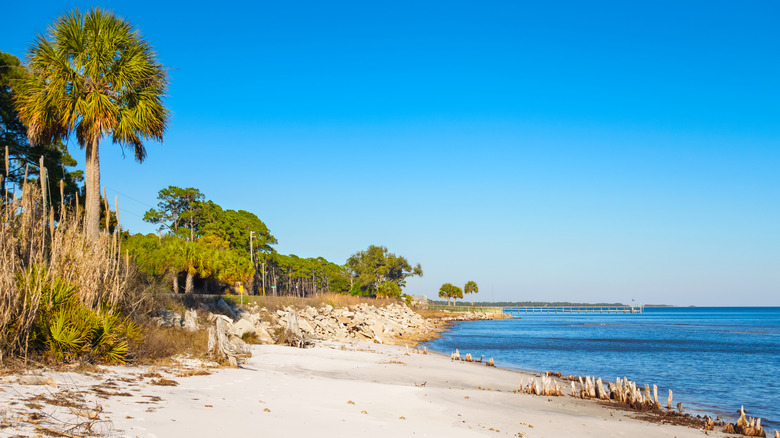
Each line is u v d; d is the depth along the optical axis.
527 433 12.05
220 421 8.96
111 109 18.78
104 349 13.79
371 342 42.69
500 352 42.16
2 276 11.77
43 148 30.75
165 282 32.78
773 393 23.62
